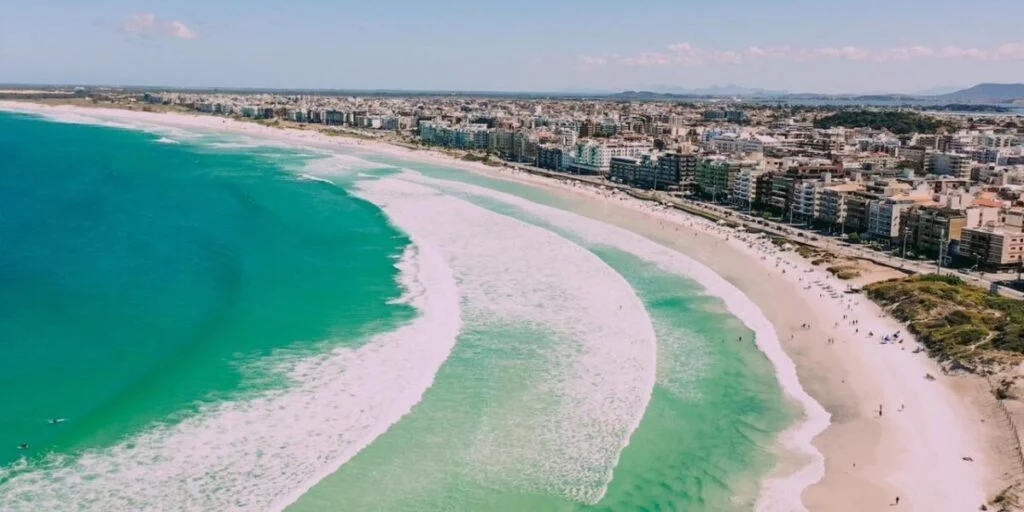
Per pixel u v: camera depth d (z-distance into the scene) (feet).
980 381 296.30
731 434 259.80
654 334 352.69
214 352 314.55
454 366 308.81
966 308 372.38
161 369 296.71
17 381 280.92
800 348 340.39
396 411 267.80
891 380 304.91
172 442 243.40
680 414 273.75
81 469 226.58
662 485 227.81
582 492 223.51
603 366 312.91
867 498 221.46
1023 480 226.99
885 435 259.39
